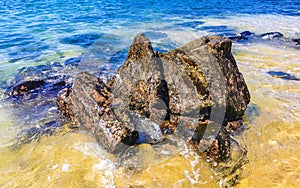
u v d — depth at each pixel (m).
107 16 17.02
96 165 4.17
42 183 3.86
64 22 15.30
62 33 13.04
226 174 4.02
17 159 4.38
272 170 4.12
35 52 10.29
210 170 4.06
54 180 3.91
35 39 12.02
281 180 3.92
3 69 8.49
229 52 5.47
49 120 5.49
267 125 5.17
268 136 4.89
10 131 5.16
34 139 4.88
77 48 10.87
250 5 22.48
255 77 7.49
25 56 9.82
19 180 3.93
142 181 3.84
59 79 7.63
